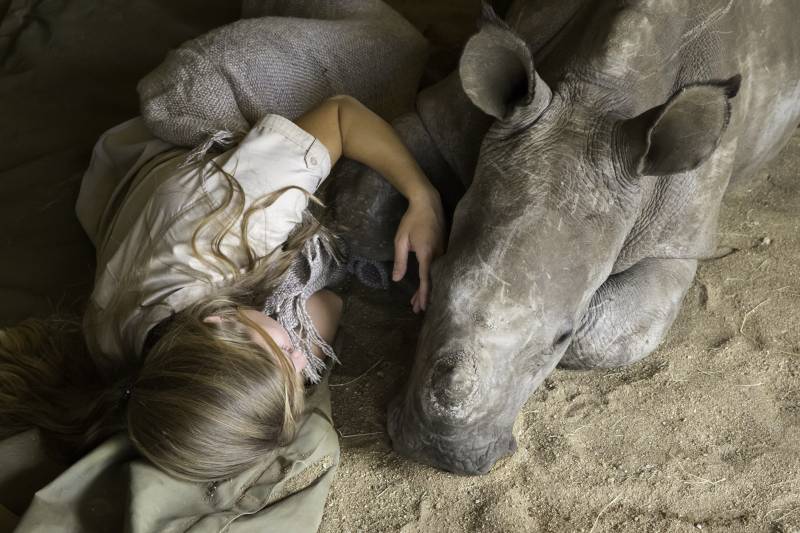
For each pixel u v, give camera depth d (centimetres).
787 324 342
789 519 286
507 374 241
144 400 253
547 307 240
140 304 276
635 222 291
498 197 249
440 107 325
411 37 375
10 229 375
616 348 304
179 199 285
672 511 288
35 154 407
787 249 371
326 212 324
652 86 276
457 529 282
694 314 347
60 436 284
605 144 254
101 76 442
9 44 462
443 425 242
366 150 312
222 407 247
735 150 313
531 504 289
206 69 336
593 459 301
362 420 310
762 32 314
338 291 348
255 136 296
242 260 285
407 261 316
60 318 325
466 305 238
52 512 255
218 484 273
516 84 262
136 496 251
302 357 281
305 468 293
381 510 287
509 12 347
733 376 325
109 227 317
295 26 353
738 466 299
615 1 276
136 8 471
